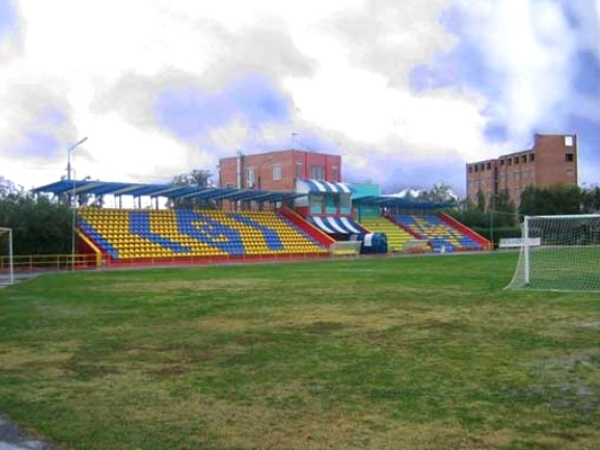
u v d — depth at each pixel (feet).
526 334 39.37
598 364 30.19
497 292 68.74
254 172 248.93
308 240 211.20
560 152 398.42
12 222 140.05
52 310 56.03
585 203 329.72
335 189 231.91
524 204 341.41
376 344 36.35
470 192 463.01
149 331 42.57
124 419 22.13
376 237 214.48
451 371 28.89
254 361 31.89
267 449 18.90
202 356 33.42
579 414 21.93
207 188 182.39
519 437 19.56
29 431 21.08
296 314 50.80
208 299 64.44
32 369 30.71
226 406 23.59
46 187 158.61
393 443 19.17
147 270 127.95
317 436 19.97
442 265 130.72
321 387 26.20
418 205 261.65
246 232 200.34
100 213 175.22
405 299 61.98
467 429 20.38
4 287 85.46
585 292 67.56
